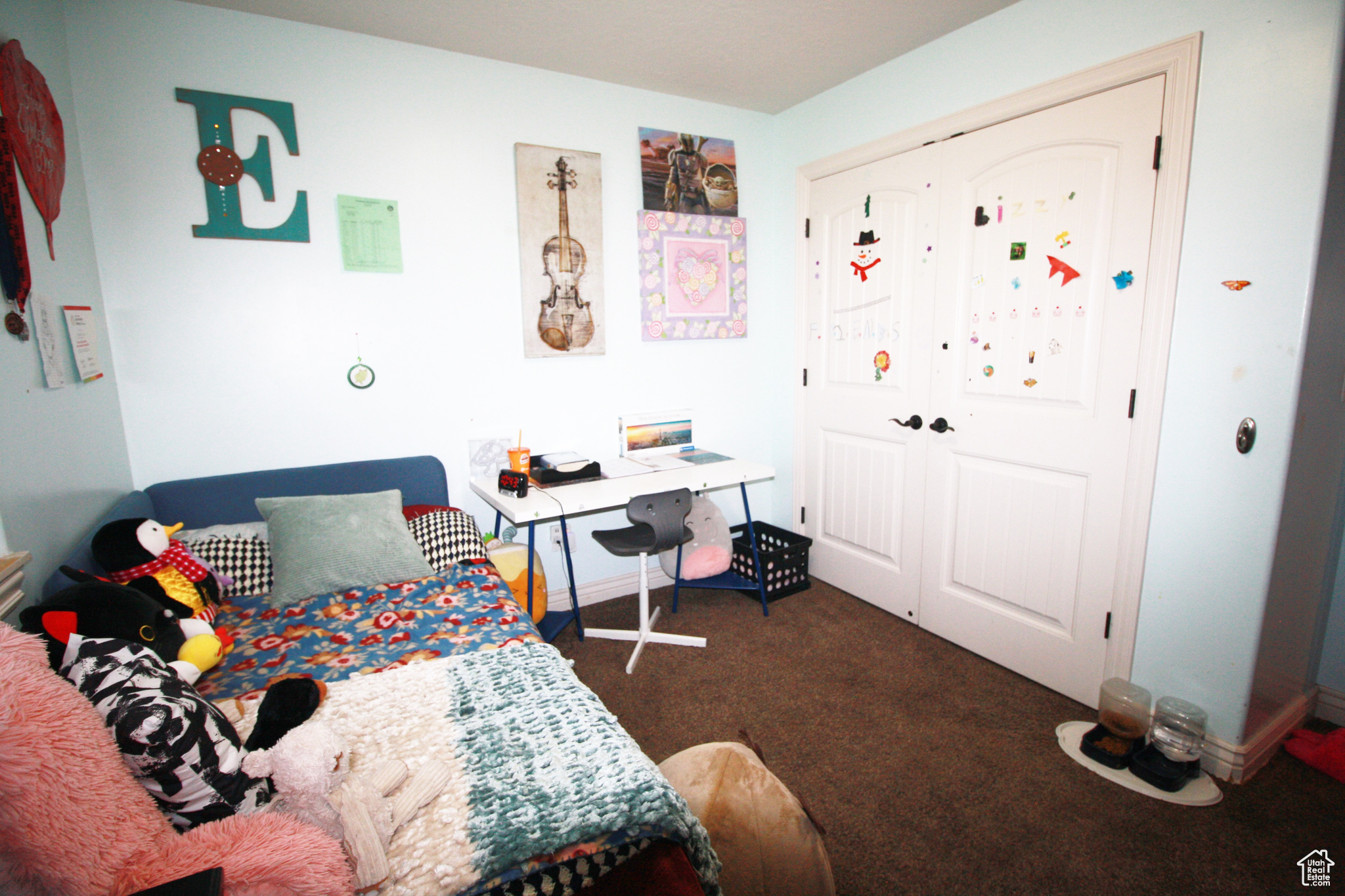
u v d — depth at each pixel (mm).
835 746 1928
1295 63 1481
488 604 1895
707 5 2043
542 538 2877
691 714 2102
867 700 2164
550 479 2492
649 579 3174
